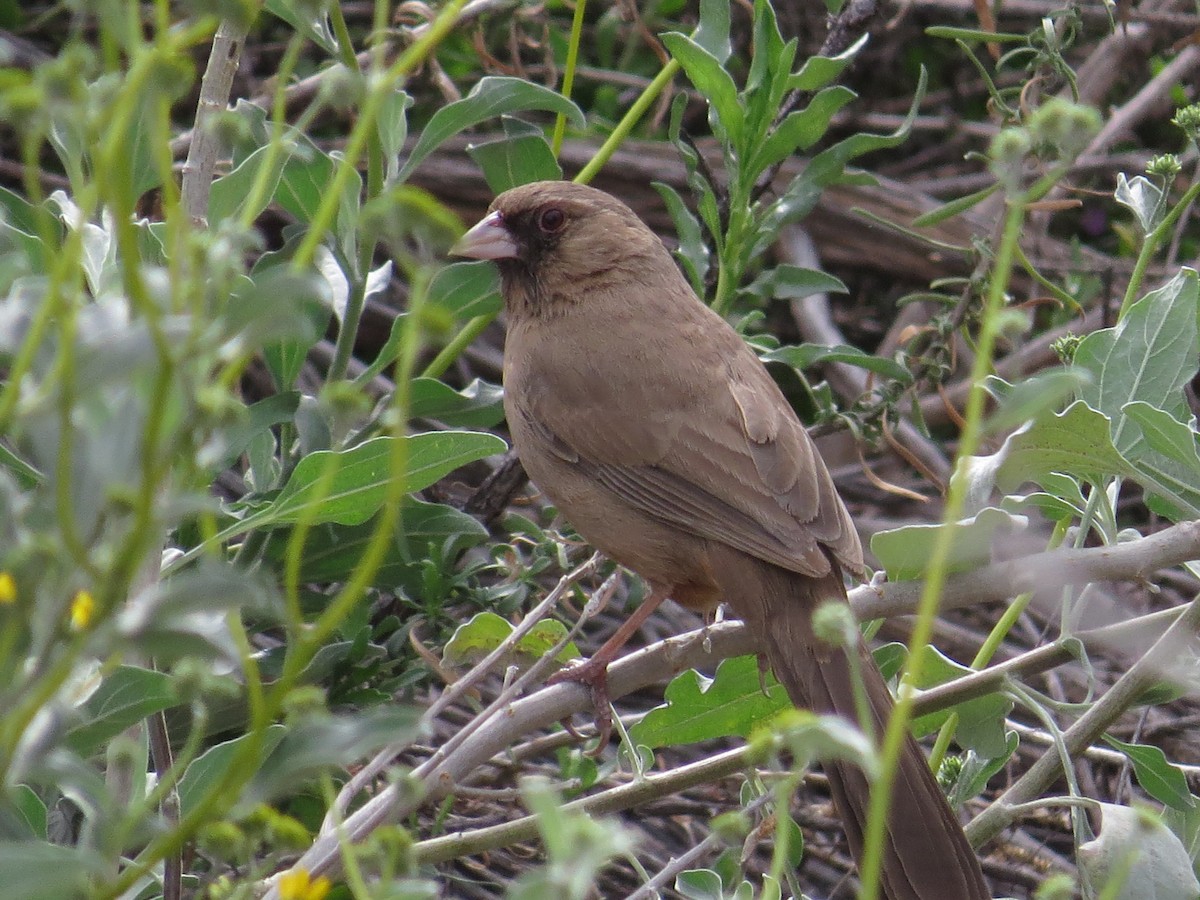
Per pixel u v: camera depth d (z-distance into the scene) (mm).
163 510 3410
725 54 9867
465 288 9578
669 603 12289
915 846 6969
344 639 9055
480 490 10516
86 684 5562
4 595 3543
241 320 3420
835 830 10203
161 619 3527
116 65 3492
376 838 3895
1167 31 13805
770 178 11250
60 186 12562
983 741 8055
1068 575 7688
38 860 3727
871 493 13609
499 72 11664
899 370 9773
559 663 8570
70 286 3729
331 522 7859
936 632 11914
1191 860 7223
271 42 13609
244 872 7117
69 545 3275
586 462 9250
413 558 9125
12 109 3260
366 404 4035
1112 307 13359
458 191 13742
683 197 14055
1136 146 15000
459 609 9367
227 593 3586
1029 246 13891
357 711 8703
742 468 8898
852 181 10008
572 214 9758
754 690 8477
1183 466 7969
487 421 9594
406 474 6891
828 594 8516
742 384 9305
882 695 7770
